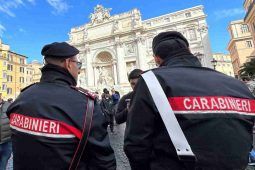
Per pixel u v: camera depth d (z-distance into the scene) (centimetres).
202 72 200
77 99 212
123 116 521
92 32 5934
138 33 5275
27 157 196
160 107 179
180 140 169
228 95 182
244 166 168
